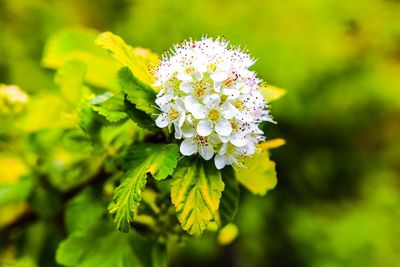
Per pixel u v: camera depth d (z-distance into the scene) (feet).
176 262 3.47
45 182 1.34
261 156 1.13
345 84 3.25
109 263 1.24
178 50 1.09
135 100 1.08
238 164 1.10
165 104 1.05
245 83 1.07
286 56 3.06
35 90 3.03
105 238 1.25
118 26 3.30
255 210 3.40
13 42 3.04
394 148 3.67
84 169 1.29
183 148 1.05
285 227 3.49
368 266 3.27
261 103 1.07
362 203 3.50
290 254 3.51
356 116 3.43
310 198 3.59
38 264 1.39
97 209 1.28
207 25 3.12
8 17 3.10
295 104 3.12
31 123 1.40
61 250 1.24
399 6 3.37
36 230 1.40
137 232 1.26
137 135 1.19
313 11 3.11
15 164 1.46
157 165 1.04
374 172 3.61
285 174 3.55
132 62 1.12
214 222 1.22
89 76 1.42
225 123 1.04
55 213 1.34
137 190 1.03
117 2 3.45
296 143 3.47
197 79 1.05
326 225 3.41
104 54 1.48
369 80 3.26
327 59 3.11
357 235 3.31
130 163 1.08
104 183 1.29
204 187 1.05
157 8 3.20
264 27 3.09
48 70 3.08
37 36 3.13
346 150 3.58
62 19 3.21
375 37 3.26
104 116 1.13
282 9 3.11
